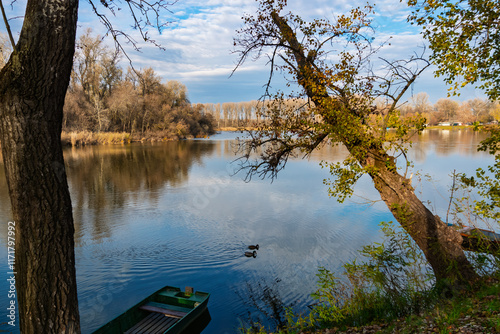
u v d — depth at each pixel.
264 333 7.03
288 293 9.32
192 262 11.38
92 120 53.56
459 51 4.98
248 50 6.99
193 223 15.21
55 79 3.05
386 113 6.25
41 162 3.06
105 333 7.04
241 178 25.38
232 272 10.63
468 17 4.94
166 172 28.27
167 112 66.81
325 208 17.31
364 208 17.12
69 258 3.27
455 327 4.14
